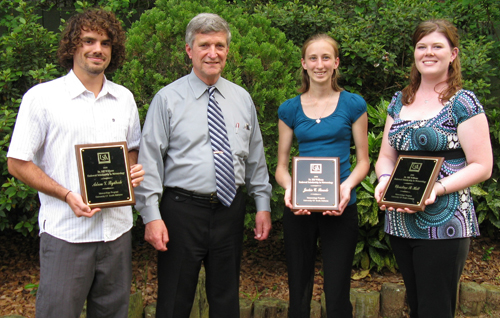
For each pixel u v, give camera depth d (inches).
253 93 129.0
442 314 88.0
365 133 101.7
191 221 95.3
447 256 87.0
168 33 133.3
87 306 92.1
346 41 164.7
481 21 192.1
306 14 177.6
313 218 102.5
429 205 87.7
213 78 97.9
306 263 103.3
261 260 161.8
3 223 146.6
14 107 150.3
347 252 100.5
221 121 97.2
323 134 99.7
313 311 125.6
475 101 85.1
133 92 128.6
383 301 129.2
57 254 83.4
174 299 96.2
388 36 167.2
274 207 140.7
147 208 94.0
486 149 85.0
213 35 94.6
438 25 88.1
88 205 81.2
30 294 135.3
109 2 179.3
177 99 96.8
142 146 95.3
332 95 102.4
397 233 92.4
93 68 83.7
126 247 90.7
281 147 108.0
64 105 82.9
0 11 183.8
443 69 88.4
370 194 138.3
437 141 86.8
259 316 123.3
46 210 84.8
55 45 159.8
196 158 95.3
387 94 176.4
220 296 99.8
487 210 162.2
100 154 82.7
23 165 81.0
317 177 96.8
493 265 157.5
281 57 144.6
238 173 99.7
